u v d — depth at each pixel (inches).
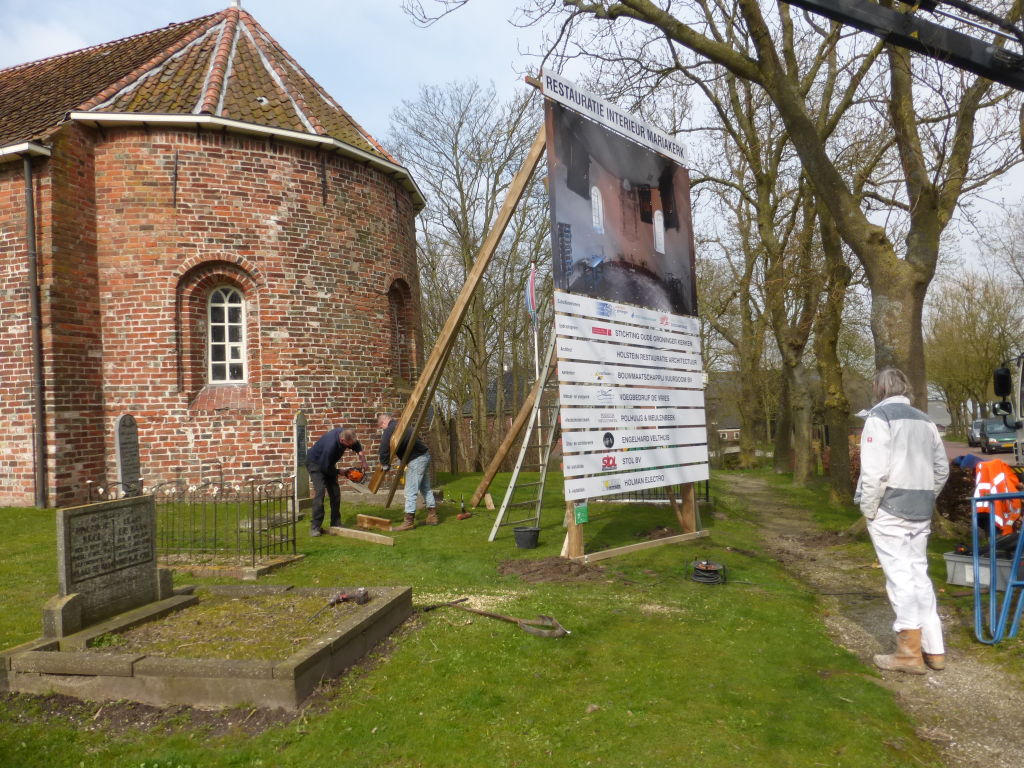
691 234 397.7
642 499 472.7
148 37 613.3
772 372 1425.9
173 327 439.8
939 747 139.6
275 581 258.8
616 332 325.4
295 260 470.6
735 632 203.9
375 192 524.4
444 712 145.3
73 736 137.0
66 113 425.1
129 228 438.9
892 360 362.3
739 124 678.5
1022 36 245.6
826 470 1005.2
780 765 125.8
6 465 414.0
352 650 173.2
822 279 582.6
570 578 267.7
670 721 141.8
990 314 1365.7
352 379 493.4
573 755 127.9
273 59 551.5
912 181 367.2
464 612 216.4
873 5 251.9
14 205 413.1
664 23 356.2
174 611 198.8
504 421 1247.5
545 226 1067.3
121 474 337.4
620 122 343.6
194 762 126.0
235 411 450.9
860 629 218.4
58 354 408.5
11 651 160.9
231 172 453.7
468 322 1127.0
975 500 201.0
